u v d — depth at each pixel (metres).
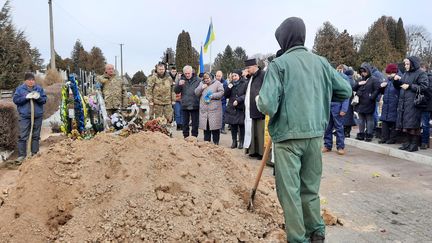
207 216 4.14
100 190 4.38
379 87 10.33
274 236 4.16
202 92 9.84
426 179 7.04
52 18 30.80
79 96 9.12
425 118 9.20
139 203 4.14
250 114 8.73
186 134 10.29
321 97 3.75
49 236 4.05
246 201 4.66
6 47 17.03
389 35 45.28
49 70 30.58
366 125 10.75
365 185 6.69
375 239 4.42
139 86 44.50
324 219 4.86
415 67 8.62
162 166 4.53
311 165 3.77
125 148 4.79
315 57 3.83
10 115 9.41
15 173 7.69
